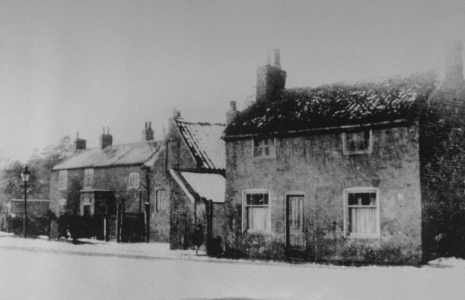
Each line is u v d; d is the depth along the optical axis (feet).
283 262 66.90
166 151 95.91
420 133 61.72
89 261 72.90
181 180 83.61
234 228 76.28
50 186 123.34
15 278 65.21
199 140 91.76
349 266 62.28
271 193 73.15
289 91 76.69
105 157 115.44
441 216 62.54
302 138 70.79
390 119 62.64
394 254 62.28
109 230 101.55
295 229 71.15
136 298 51.65
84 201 113.29
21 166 127.85
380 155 64.03
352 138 67.00
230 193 77.05
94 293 54.08
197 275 60.08
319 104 71.31
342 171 67.05
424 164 61.82
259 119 75.36
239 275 58.54
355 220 66.18
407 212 61.67
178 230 83.46
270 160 73.56
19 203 130.62
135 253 79.05
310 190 69.56
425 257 60.75
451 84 65.16
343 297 48.39
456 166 64.44
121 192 110.22
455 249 63.16
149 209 99.60
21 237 112.57
